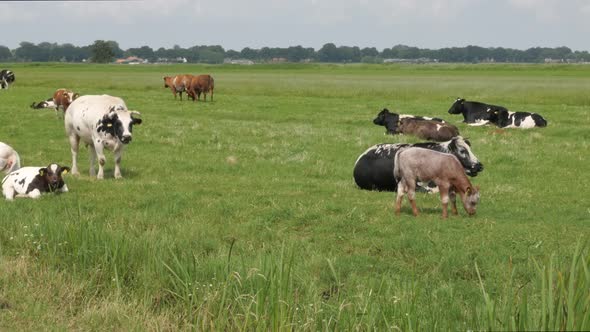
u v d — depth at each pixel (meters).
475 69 126.44
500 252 9.52
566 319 5.23
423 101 43.69
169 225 11.03
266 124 28.66
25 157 19.28
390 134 24.86
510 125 28.27
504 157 19.30
